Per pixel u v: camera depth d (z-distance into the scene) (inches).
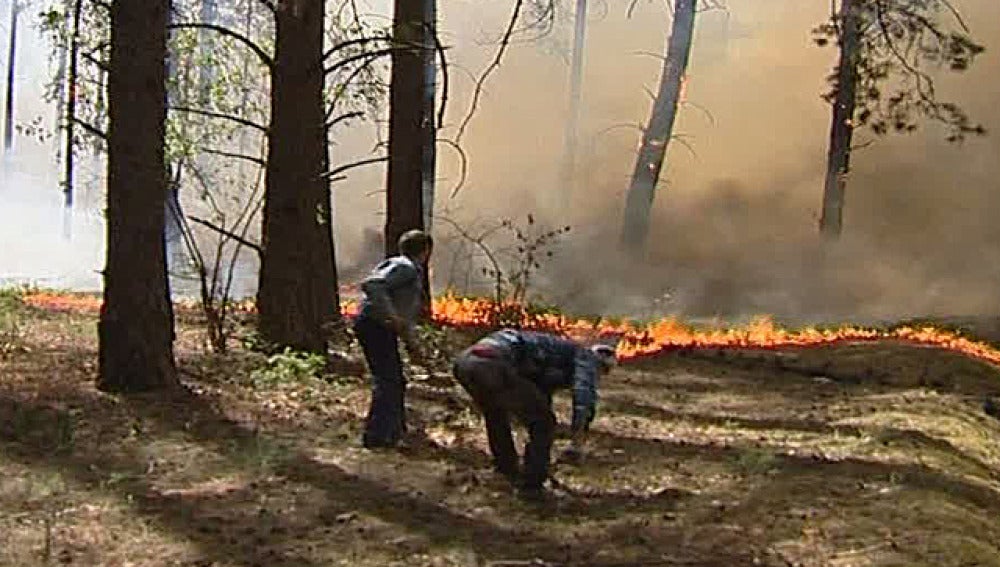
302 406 478.6
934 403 545.3
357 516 336.8
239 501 348.8
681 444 442.9
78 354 563.2
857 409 532.4
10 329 614.5
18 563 290.4
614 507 353.4
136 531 318.7
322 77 597.3
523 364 360.5
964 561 302.7
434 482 374.6
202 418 445.1
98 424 427.5
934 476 389.7
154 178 482.0
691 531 327.3
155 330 483.8
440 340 562.9
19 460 381.7
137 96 478.9
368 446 414.0
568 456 379.6
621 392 571.2
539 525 333.1
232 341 621.3
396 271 412.5
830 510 345.1
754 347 709.3
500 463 377.7
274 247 590.9
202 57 648.4
